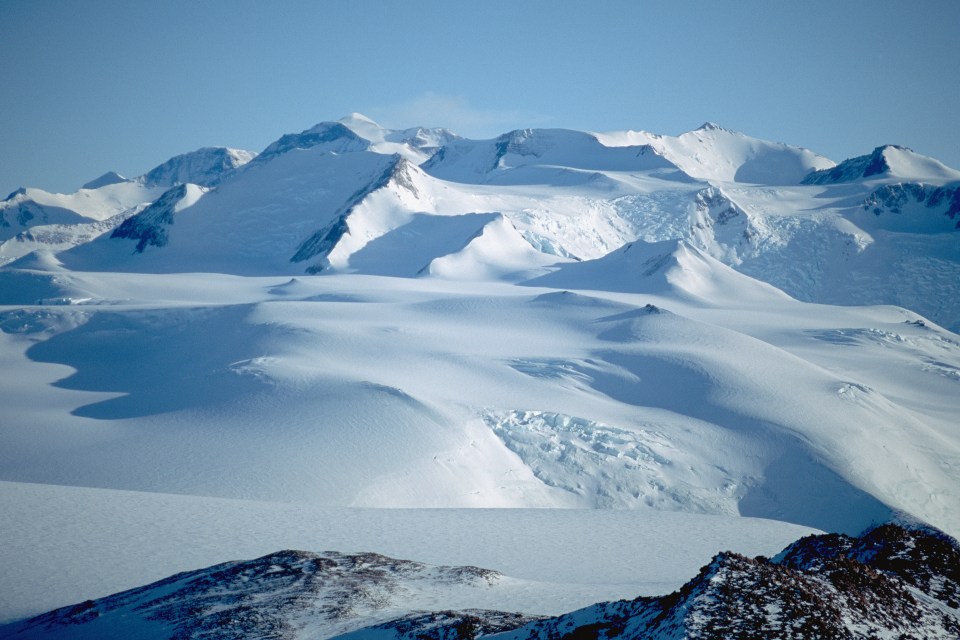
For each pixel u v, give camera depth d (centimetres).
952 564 2909
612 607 2656
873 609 2416
